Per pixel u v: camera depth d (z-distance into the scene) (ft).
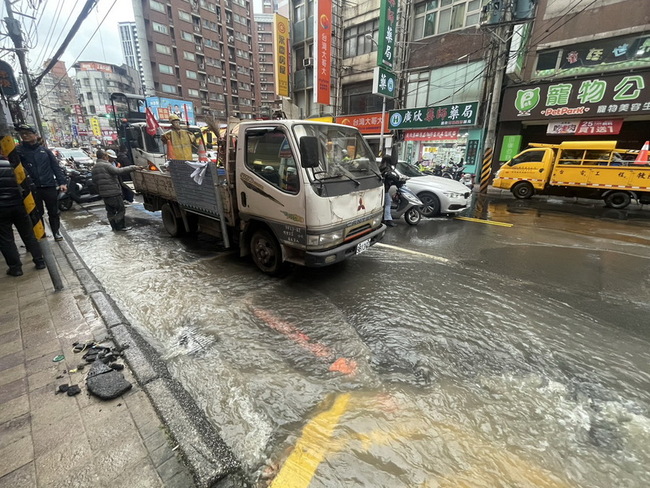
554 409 6.93
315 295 12.30
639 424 6.53
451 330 9.96
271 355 8.75
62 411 6.48
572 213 27.96
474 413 6.83
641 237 20.20
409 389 7.53
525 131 43.16
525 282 13.51
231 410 6.89
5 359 8.04
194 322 10.41
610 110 33.71
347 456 5.87
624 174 28.86
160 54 137.59
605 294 12.41
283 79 59.57
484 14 32.76
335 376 7.97
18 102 42.75
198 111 154.92
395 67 49.29
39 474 5.22
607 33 34.04
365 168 14.02
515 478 5.48
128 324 9.99
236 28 170.40
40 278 13.01
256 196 12.75
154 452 5.69
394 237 20.11
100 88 163.53
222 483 5.29
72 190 29.91
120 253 17.16
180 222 19.21
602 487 5.34
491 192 40.29
